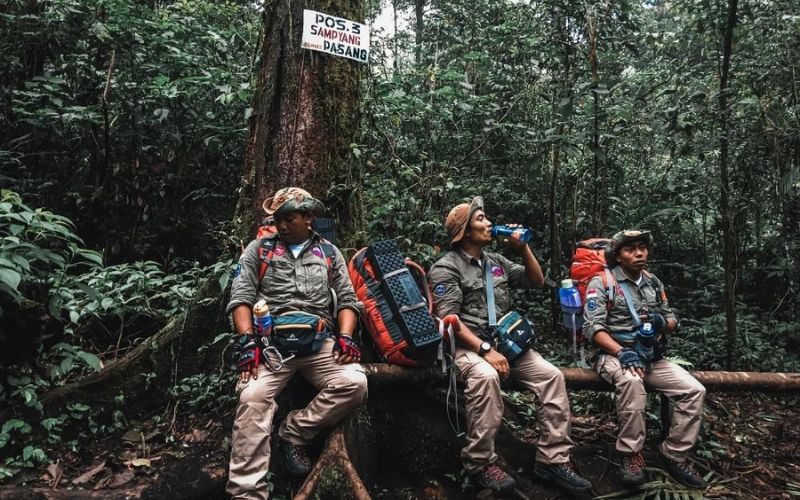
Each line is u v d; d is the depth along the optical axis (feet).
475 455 9.99
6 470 9.12
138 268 14.57
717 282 21.70
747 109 18.15
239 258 10.32
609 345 11.35
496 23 23.00
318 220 10.62
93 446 10.24
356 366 9.33
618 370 11.20
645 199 20.74
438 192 17.53
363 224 11.76
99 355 13.24
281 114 11.14
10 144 17.03
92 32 16.71
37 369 10.80
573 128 19.44
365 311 10.19
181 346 11.41
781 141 18.21
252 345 8.84
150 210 18.07
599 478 11.18
